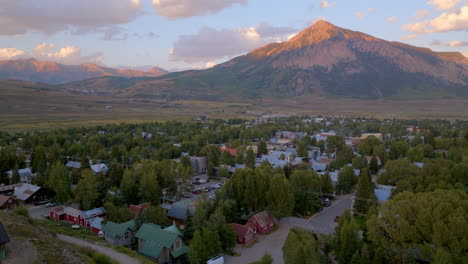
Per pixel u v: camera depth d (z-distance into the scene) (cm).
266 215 9562
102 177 11381
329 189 11988
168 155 17875
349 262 6925
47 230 7644
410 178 11681
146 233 7975
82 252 6178
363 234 8250
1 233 4875
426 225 6794
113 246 7594
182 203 10256
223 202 9362
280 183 9700
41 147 17262
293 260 7069
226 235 8056
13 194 11988
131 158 16450
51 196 12088
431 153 18025
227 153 16362
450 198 7425
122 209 9288
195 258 7112
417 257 6906
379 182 12638
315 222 9819
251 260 7681
